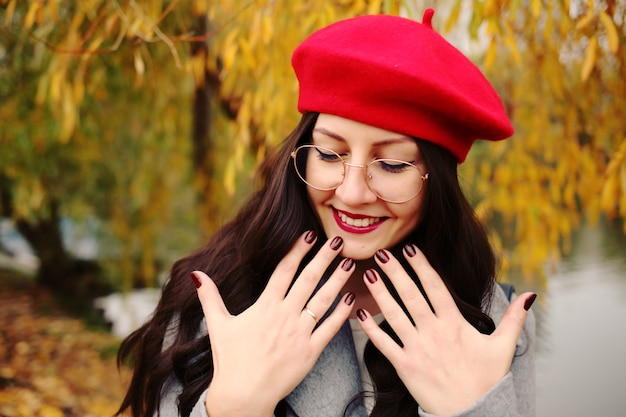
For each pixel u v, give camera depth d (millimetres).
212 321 783
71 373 2754
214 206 2748
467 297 887
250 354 753
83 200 3430
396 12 1239
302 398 837
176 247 4402
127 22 1369
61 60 1638
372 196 771
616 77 1538
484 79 833
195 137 2766
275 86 1518
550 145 1670
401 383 824
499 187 1688
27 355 2873
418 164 792
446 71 774
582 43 1439
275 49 1424
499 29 1244
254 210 930
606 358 3043
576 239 5238
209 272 908
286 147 852
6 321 3312
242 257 877
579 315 3633
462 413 737
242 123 1504
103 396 2604
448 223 843
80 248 4375
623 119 1545
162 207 3529
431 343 767
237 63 1597
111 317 3645
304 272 782
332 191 790
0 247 4684
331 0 1360
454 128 794
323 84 766
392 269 785
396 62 737
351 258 796
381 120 749
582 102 1605
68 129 1651
